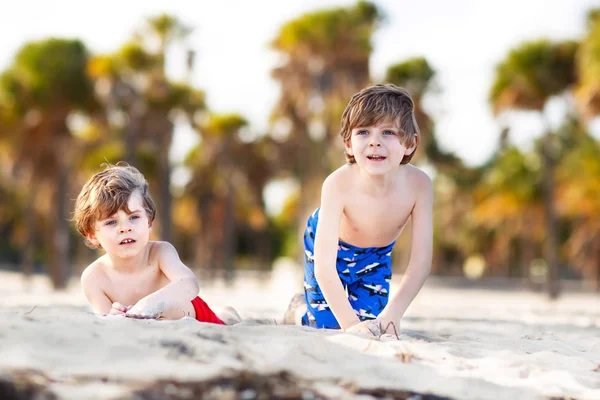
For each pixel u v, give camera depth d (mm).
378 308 3393
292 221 46312
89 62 22234
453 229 45438
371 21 23219
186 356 1764
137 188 2963
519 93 22297
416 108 23656
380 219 3121
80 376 1561
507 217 35906
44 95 21703
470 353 2277
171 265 3061
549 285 22953
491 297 24281
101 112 22938
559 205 30766
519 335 3494
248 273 51562
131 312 2752
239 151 35906
